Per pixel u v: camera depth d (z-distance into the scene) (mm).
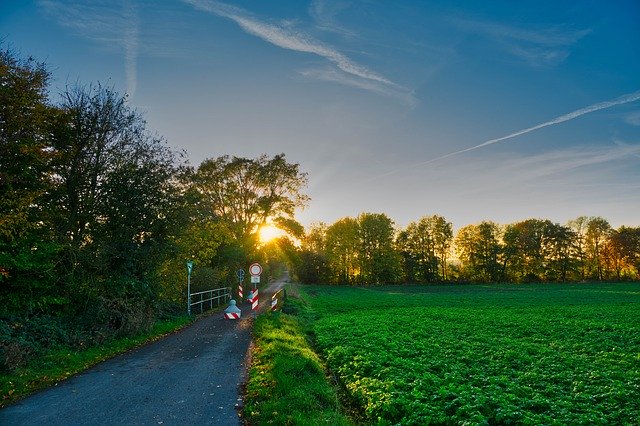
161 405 9297
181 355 14523
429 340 19906
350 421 8867
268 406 8742
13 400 9602
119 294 18094
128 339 16906
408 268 102062
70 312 16500
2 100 14516
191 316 25141
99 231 19531
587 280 97812
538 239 101250
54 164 17891
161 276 23719
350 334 20516
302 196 49781
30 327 13773
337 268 96375
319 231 102375
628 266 97750
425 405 9336
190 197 23156
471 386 11289
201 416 8625
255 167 48312
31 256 14883
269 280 91125
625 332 23438
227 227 42781
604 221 100188
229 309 24906
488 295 63281
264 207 48688
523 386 11766
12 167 15289
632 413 9742
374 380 11398
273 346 14852
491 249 100062
